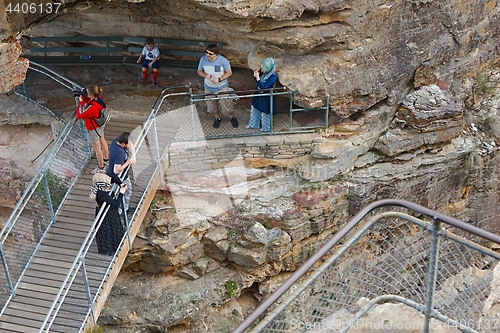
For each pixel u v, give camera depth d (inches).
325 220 497.0
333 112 491.5
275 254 483.5
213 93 452.8
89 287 358.3
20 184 510.3
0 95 511.5
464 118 557.0
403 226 436.5
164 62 518.6
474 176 555.8
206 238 478.9
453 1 510.6
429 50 513.7
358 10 454.0
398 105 514.0
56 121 487.8
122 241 378.9
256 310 164.2
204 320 479.2
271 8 431.2
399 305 219.8
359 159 505.7
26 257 425.1
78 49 524.4
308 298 230.7
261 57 475.2
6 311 345.4
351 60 475.5
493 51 570.3
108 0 416.5
